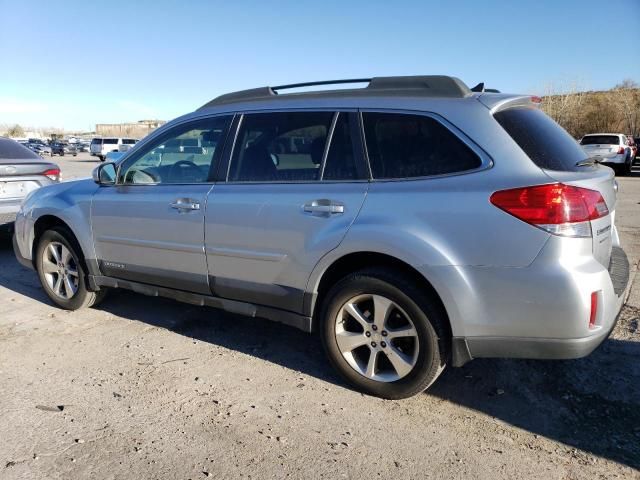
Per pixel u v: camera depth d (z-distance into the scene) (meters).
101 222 4.32
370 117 3.24
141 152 4.22
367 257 3.16
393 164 3.11
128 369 3.65
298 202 3.31
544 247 2.65
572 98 42.19
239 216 3.53
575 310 2.64
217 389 3.38
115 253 4.30
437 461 2.65
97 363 3.74
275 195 3.41
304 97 3.55
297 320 3.44
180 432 2.90
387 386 3.19
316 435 2.87
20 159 7.00
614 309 2.83
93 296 4.73
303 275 3.33
